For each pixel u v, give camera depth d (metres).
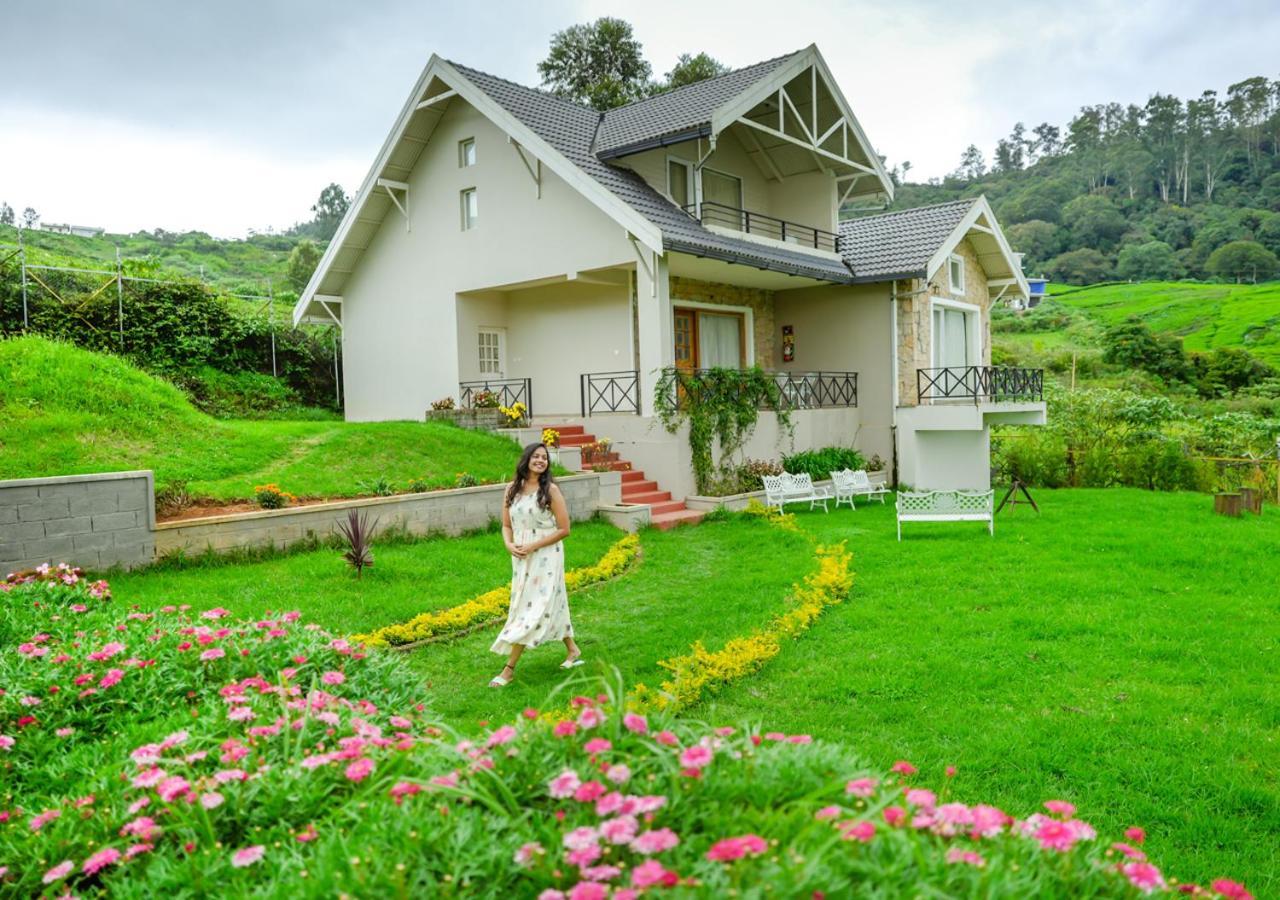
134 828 2.53
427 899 1.94
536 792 2.38
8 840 2.72
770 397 15.85
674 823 2.16
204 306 19.12
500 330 17.73
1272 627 7.09
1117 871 2.07
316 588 8.04
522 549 6.18
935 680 5.97
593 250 14.61
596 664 6.55
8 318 16.41
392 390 18.00
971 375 19.06
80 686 3.83
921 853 1.94
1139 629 7.05
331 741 3.27
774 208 19.31
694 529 12.87
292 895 2.05
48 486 7.68
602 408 16.34
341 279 18.56
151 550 8.34
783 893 1.73
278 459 11.44
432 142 16.94
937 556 10.19
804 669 6.32
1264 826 4.02
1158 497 16.22
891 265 17.58
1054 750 4.79
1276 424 24.98
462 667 6.53
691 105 15.93
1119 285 69.50
